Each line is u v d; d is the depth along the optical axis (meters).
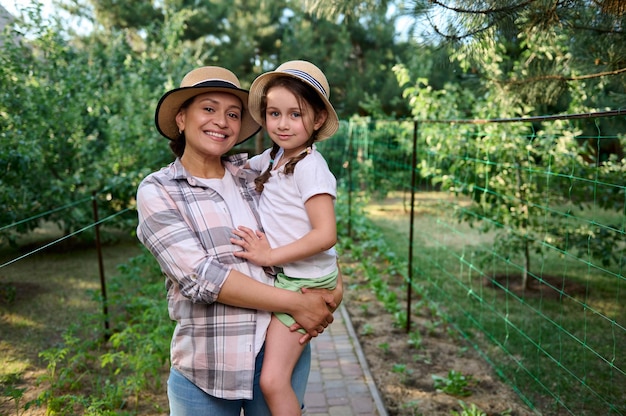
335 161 13.14
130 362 3.90
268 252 1.94
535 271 6.84
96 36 14.43
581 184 5.88
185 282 1.80
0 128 6.45
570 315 5.33
